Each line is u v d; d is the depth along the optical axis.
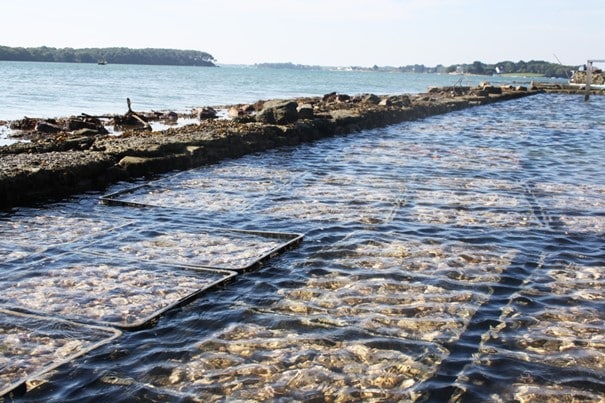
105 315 6.05
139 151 14.27
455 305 6.43
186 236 8.93
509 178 14.59
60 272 7.25
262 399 4.58
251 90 71.69
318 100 39.94
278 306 6.32
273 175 14.28
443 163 16.84
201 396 4.61
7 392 4.57
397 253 8.24
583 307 6.45
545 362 5.19
